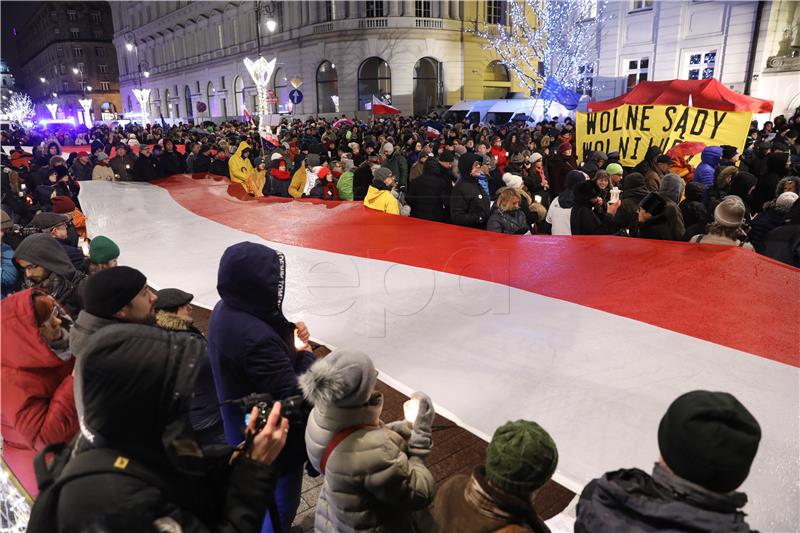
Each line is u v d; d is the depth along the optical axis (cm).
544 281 348
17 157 1075
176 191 679
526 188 711
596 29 2436
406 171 872
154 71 5647
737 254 358
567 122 1711
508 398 241
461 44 3394
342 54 3309
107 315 175
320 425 156
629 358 258
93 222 560
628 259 367
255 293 194
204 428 219
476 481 136
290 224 522
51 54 6359
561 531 218
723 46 2064
